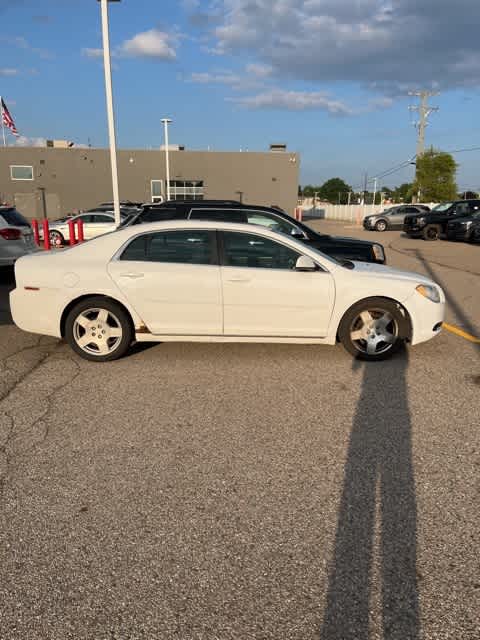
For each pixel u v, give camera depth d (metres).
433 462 3.50
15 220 10.76
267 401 4.55
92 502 3.04
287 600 2.30
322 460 3.52
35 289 5.51
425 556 2.59
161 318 5.49
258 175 46.75
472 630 2.15
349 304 5.49
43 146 43.53
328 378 5.13
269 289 5.40
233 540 2.70
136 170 45.19
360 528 2.80
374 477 3.31
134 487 3.19
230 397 4.63
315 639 2.10
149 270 5.43
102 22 14.17
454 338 6.69
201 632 2.13
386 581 2.42
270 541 2.70
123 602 2.29
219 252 5.49
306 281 5.43
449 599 2.31
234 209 8.55
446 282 11.52
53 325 5.57
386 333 5.61
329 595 2.33
